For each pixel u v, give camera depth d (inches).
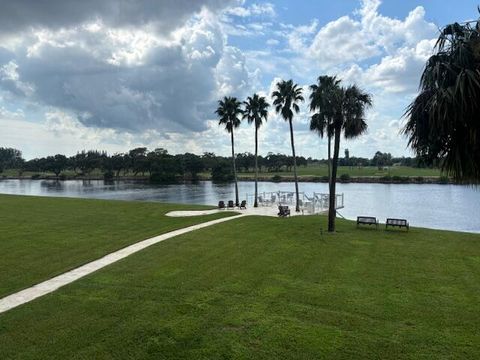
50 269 569.3
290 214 1264.8
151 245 732.0
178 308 425.7
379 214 1712.6
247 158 5954.7
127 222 995.9
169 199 2573.8
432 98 172.4
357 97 873.5
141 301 445.7
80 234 828.6
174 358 325.1
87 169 6043.3
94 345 345.1
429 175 4372.5
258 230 898.1
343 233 874.1
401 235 857.5
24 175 6692.9
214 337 359.9
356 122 869.2
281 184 4175.7
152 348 340.2
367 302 446.3
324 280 527.8
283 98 1557.6
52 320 393.7
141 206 1343.5
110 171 5743.1
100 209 1244.5
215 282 514.3
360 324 388.2
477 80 159.5
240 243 755.4
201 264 601.3
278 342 351.3
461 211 1806.1
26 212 1151.6
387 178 4079.7
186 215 1140.5
